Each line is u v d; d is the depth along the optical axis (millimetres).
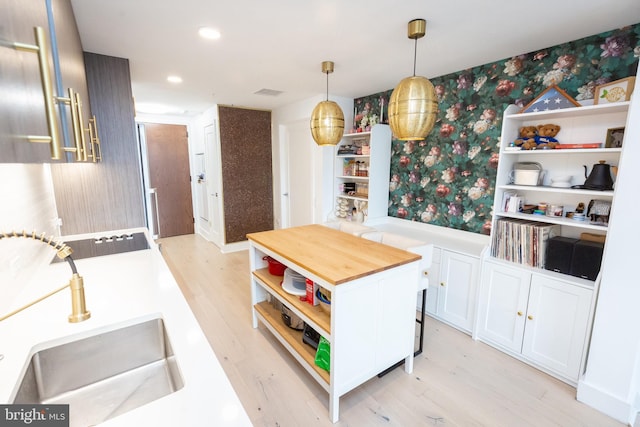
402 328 2082
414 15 1847
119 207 2791
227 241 4996
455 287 2730
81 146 1063
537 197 2498
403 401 1950
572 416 1827
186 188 6125
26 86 591
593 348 1854
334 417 1786
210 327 2805
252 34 2117
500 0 1670
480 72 2828
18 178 1601
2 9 492
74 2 1670
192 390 835
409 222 3643
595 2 1685
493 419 1812
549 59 2377
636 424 1750
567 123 2293
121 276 1715
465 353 2426
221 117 4668
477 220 3004
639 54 1966
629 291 1695
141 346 1267
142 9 1769
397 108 1771
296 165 4770
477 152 2938
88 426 1031
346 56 2549
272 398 1978
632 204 1642
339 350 1729
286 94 3928
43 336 1110
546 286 2115
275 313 2590
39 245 1901
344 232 2836
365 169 3949
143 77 3146
